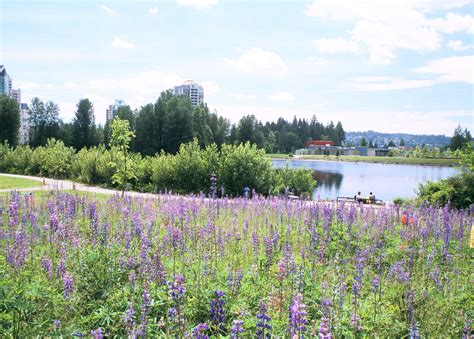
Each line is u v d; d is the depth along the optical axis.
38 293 7.61
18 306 6.78
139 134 86.31
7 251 9.05
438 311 8.38
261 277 9.23
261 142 110.56
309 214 14.88
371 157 190.25
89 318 7.14
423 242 12.52
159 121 87.06
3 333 6.30
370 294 9.01
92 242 10.53
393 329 7.52
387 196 49.66
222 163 35.94
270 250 9.85
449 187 29.47
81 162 44.78
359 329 7.02
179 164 35.72
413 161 161.12
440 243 13.45
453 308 8.64
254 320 6.86
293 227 14.89
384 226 14.77
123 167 29.72
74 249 9.68
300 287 8.11
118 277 8.53
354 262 10.89
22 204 16.27
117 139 28.89
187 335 5.75
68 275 7.26
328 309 7.03
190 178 35.53
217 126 104.69
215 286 8.34
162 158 37.19
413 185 66.12
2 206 15.10
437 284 9.60
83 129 102.06
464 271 11.42
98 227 11.22
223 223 14.45
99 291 8.02
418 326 7.55
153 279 8.20
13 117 91.12
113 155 38.47
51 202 14.68
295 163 143.38
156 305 7.33
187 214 14.31
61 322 6.85
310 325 6.79
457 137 171.62
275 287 8.60
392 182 72.25
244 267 10.12
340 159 176.12
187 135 86.69
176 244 9.77
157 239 10.80
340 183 69.06
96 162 39.94
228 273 8.20
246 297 8.04
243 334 6.36
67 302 7.12
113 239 10.26
